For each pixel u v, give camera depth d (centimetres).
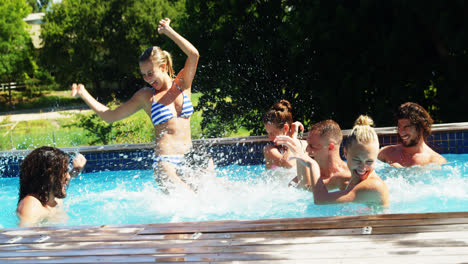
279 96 1112
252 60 1135
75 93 445
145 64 431
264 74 1122
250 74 1130
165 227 241
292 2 1133
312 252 194
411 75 980
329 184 377
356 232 211
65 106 3469
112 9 3641
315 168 341
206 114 1166
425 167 448
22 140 1552
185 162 441
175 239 221
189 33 1254
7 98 3888
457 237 197
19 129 2144
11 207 432
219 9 1254
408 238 199
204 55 1205
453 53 937
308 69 1046
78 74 3781
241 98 1139
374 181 314
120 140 1126
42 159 344
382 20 942
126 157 601
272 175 457
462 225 210
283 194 409
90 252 212
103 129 1155
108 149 599
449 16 870
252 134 1135
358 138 307
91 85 3762
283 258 190
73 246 221
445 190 384
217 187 438
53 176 347
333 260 185
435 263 176
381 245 195
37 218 338
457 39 869
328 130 374
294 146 354
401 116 447
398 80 984
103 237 231
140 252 207
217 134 1165
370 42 975
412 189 389
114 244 220
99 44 3747
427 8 875
